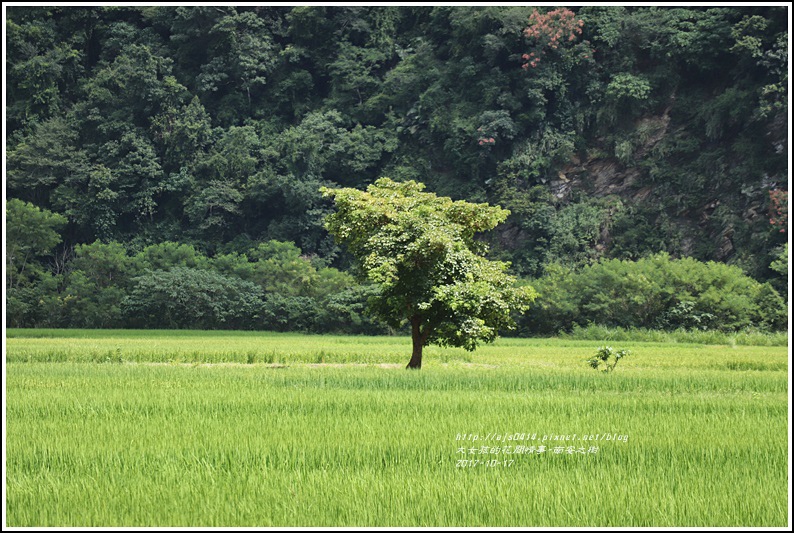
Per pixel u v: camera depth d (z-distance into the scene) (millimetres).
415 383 29594
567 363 44719
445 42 146000
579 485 14680
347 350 55656
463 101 135750
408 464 16062
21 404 23156
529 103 132500
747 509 13539
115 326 113250
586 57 131375
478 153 130750
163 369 36281
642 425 19828
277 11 156625
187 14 146875
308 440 17828
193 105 144250
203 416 21094
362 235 39375
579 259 121500
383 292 38594
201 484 14664
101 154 139875
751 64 121125
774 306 98500
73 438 18109
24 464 16141
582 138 132500
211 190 136500
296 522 12859
